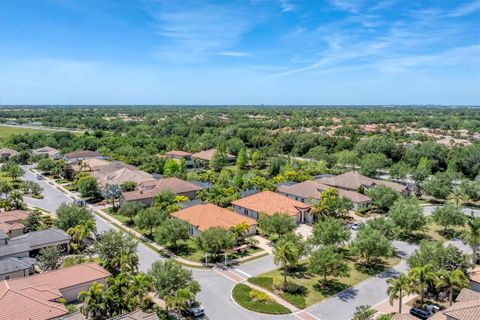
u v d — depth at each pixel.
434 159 131.62
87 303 38.75
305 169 117.50
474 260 54.53
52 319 36.84
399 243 65.19
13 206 80.31
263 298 44.88
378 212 83.06
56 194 97.25
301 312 43.00
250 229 68.31
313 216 75.81
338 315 42.47
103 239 53.12
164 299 41.44
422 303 43.66
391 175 110.88
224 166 130.75
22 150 149.75
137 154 141.75
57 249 55.28
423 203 93.00
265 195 81.75
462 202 93.69
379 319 37.53
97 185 92.94
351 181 97.12
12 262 49.91
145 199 84.25
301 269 54.22
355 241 55.44
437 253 47.47
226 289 48.06
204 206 73.31
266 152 146.25
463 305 34.84
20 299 38.06
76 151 143.00
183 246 62.34
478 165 119.12
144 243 63.72
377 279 51.56
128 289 40.81
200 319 41.09
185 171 114.25
